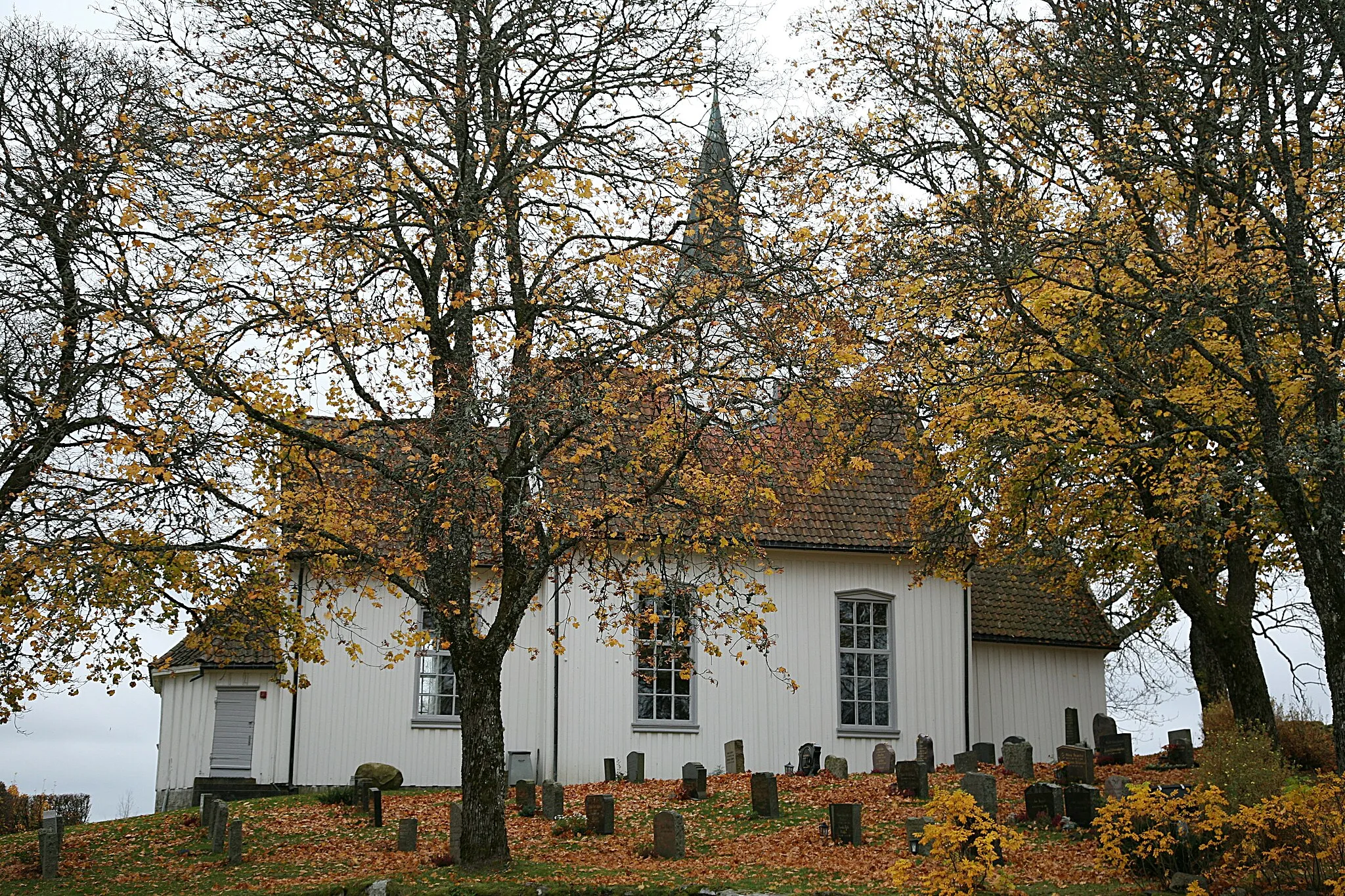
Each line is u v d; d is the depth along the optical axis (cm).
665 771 2794
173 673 2783
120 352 1619
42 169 1881
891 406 2119
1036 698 3159
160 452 1608
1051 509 2283
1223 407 1892
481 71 1847
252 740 2738
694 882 1617
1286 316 1702
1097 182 1972
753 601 2772
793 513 2961
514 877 1667
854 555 2986
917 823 1766
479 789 1752
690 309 1711
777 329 1736
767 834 1964
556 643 1778
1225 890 1400
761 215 1841
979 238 1923
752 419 1734
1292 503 1744
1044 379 1950
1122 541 2383
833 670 2931
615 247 1883
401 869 1781
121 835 2214
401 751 2752
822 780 2430
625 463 1700
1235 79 1780
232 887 1748
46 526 1731
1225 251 1794
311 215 1775
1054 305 1986
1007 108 2048
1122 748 2547
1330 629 1703
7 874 1891
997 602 3231
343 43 1794
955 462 2386
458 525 1722
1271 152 1784
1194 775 1916
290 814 2316
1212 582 2372
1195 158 1778
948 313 2038
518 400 1653
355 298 1702
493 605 2831
